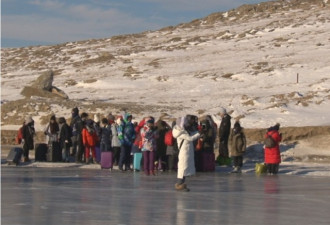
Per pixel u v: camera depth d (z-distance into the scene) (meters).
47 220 15.95
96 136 36.28
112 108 57.41
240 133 32.16
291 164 37.75
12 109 59.25
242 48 102.25
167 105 61.22
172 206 18.81
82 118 36.88
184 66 91.19
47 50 137.25
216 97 65.94
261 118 50.84
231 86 74.19
